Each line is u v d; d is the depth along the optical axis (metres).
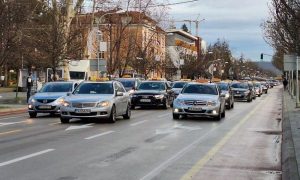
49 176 9.06
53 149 12.50
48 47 39.03
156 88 31.97
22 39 33.09
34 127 18.27
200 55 107.75
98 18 54.47
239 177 9.37
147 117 23.77
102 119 21.80
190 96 22.61
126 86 35.31
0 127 18.33
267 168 10.38
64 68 46.06
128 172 9.59
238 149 13.12
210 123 20.86
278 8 18.00
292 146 13.04
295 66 31.67
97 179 8.88
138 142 14.09
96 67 37.94
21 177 8.95
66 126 18.66
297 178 8.82
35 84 44.88
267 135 16.66
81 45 42.53
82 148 12.73
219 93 23.48
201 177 9.26
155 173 9.55
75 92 21.17
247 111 30.39
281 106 37.16
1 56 29.52
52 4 40.81
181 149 12.86
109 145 13.38
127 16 55.59
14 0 28.95
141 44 66.62
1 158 11.03
